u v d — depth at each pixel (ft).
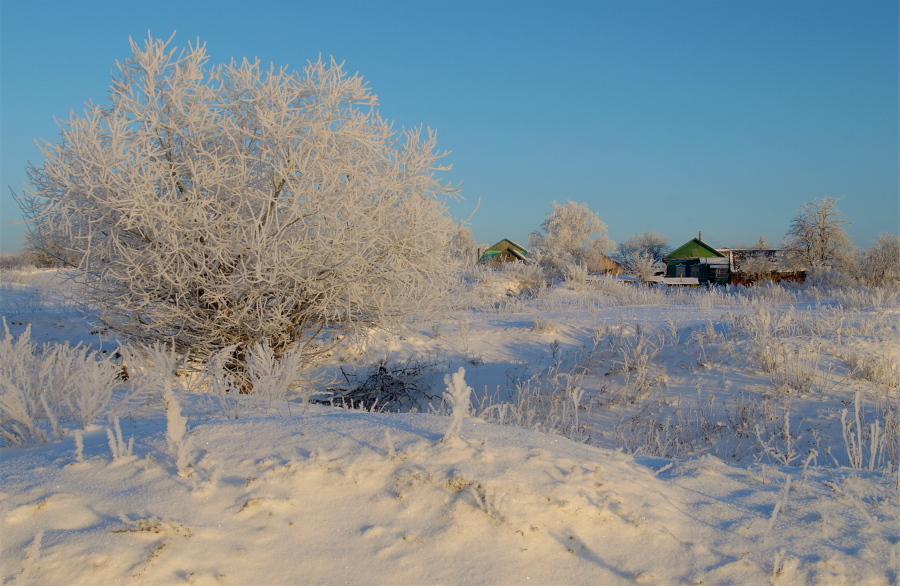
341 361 35.17
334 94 24.57
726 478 11.07
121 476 9.12
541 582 7.27
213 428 11.16
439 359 38.68
